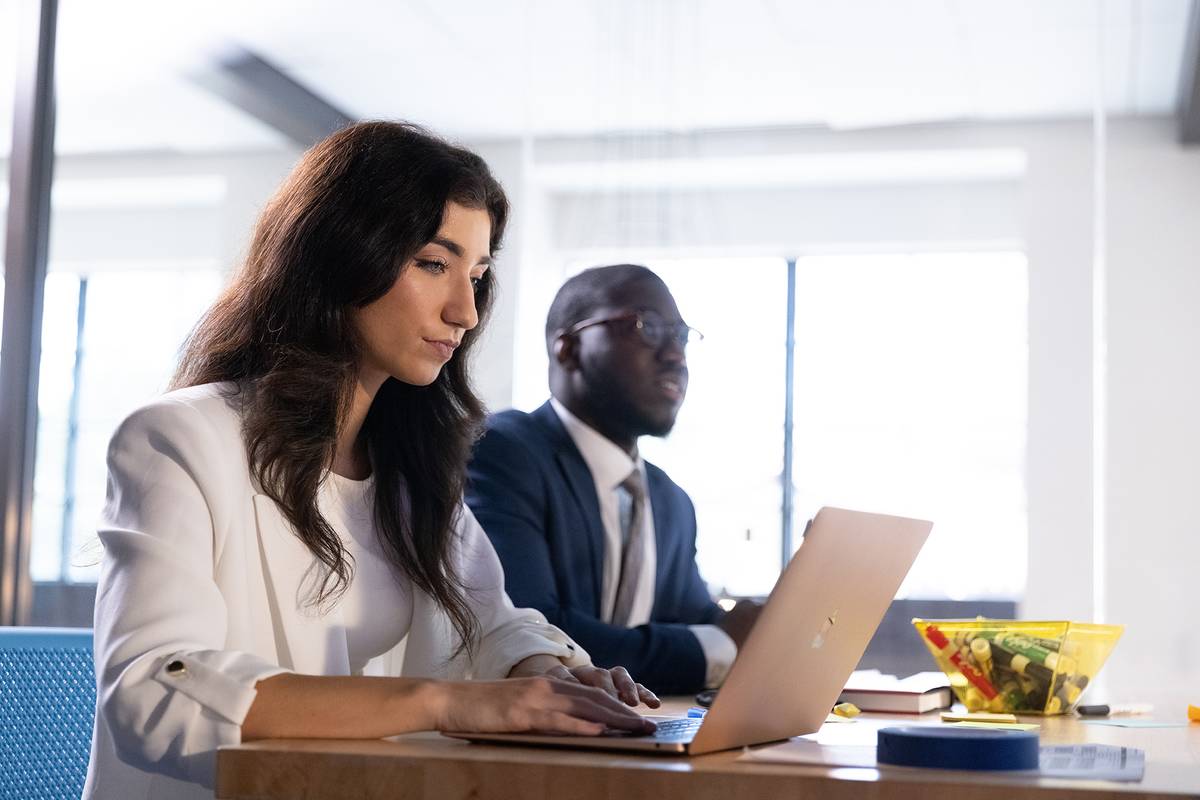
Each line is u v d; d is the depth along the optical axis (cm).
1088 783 76
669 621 221
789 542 496
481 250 133
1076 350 479
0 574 306
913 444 520
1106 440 435
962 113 486
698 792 78
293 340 129
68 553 563
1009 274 520
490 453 201
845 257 524
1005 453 515
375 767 83
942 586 510
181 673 95
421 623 143
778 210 521
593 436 213
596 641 186
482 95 493
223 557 115
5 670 139
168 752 93
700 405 469
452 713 92
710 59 463
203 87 545
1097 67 442
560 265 490
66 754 144
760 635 88
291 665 122
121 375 646
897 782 76
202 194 634
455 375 145
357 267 127
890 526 107
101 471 623
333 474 135
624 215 489
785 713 102
